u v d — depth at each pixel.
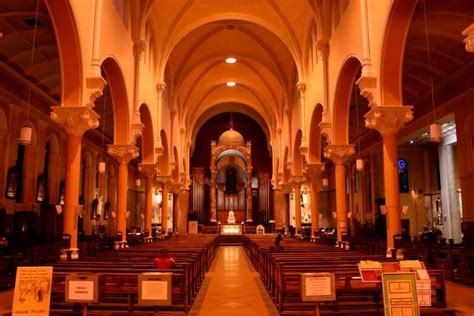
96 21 12.98
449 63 18.17
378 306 8.23
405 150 29.83
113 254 12.45
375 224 27.80
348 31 15.05
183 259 10.55
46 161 21.95
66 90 12.31
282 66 27.95
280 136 32.53
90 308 8.71
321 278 5.91
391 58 12.30
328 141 17.80
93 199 28.28
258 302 10.14
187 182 36.91
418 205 29.31
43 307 5.19
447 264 13.01
